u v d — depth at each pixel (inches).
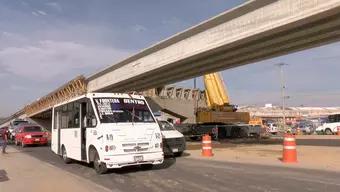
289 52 1266.0
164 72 1615.4
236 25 1104.2
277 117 5580.7
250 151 1033.5
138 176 610.2
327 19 950.4
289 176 561.0
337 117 2299.5
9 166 800.9
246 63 1435.8
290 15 940.0
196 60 1386.6
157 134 653.3
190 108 3011.8
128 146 625.9
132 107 662.5
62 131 848.3
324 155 864.3
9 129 1876.2
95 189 508.1
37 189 519.2
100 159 630.5
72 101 775.1
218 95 2229.3
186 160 821.9
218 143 1473.9
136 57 1647.4
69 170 718.5
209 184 513.3
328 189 459.2
